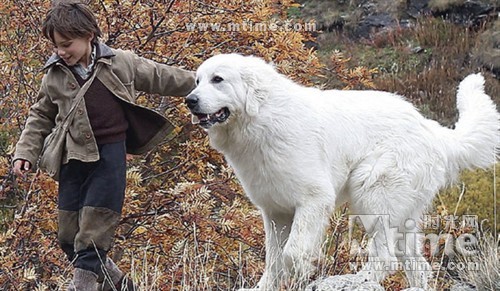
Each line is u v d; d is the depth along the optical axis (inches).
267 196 199.2
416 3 679.7
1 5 261.9
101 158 173.0
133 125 181.6
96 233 170.7
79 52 171.9
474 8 649.6
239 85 191.2
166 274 229.1
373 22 679.7
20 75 264.1
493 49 600.7
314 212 193.5
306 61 275.9
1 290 222.7
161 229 254.1
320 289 164.1
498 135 228.4
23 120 262.1
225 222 235.8
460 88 236.2
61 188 177.2
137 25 267.6
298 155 192.7
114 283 179.6
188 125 276.7
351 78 287.7
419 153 213.2
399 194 210.1
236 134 194.4
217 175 273.1
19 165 173.0
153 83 186.9
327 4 716.0
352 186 210.5
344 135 205.5
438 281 220.7
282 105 193.9
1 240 229.5
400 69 616.7
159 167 277.9
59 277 221.3
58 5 171.8
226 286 229.3
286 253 190.4
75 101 172.1
